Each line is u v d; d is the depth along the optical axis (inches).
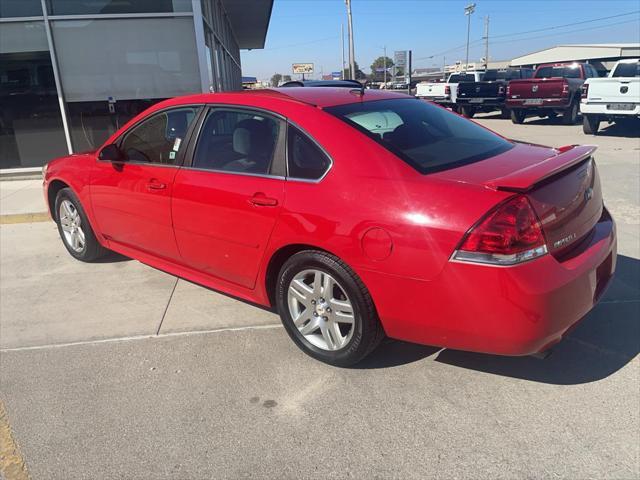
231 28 887.7
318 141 117.8
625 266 175.6
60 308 161.0
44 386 119.6
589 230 116.6
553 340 100.5
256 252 128.0
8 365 129.0
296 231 116.2
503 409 106.7
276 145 125.0
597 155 390.6
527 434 99.3
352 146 113.9
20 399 115.0
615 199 261.3
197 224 140.6
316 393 113.9
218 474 92.2
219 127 139.3
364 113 126.9
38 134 367.6
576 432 99.3
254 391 115.3
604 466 91.0
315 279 119.8
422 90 912.9
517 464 92.0
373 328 113.0
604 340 131.0
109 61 363.3
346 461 94.3
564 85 636.1
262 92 139.3
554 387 113.2
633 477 88.4
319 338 125.9
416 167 108.9
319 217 112.1
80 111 367.6
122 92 368.8
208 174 137.6
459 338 102.0
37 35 353.4
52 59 355.6
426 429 101.6
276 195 120.7
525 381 115.7
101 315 155.3
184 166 145.1
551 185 102.6
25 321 152.9
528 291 93.7
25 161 370.0
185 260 152.0
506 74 910.4
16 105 361.4
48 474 93.4
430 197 100.6
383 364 123.9
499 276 93.7
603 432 99.0
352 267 109.0
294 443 99.0
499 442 97.4
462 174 106.6
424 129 129.7
